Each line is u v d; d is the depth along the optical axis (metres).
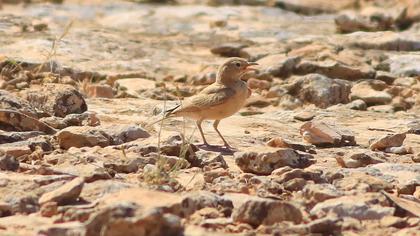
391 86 20.27
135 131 13.52
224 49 23.62
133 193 9.70
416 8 28.06
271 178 11.37
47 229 8.83
